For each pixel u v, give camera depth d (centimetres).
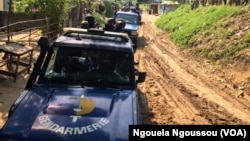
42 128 359
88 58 496
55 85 468
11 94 880
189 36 2212
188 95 1075
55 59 495
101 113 396
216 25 2102
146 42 2355
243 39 1647
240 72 1379
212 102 1013
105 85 474
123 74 488
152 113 860
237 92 1151
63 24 1889
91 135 353
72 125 366
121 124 380
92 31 564
